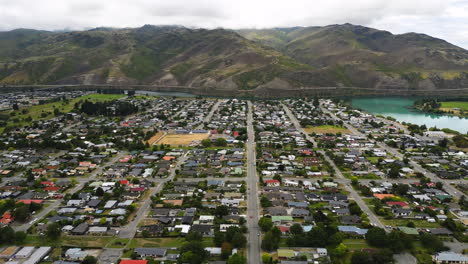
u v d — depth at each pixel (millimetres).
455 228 131125
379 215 144375
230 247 115812
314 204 154875
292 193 166000
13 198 160000
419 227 134500
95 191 166375
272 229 125750
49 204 155250
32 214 144875
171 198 159500
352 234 127125
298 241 120500
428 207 149000
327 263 110750
